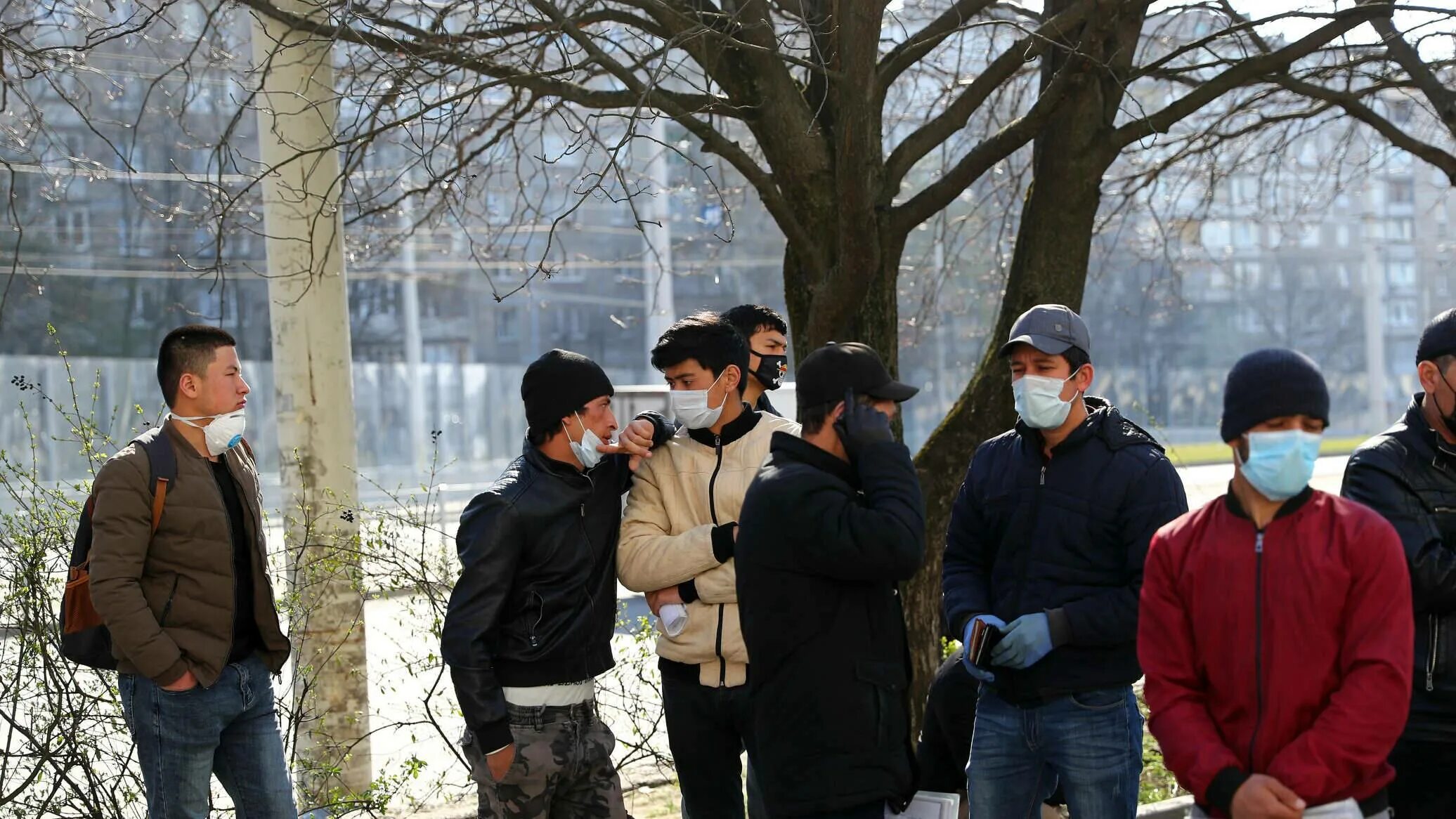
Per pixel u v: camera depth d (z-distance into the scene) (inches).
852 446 122.5
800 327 222.8
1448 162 258.7
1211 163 335.6
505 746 135.1
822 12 216.5
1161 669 110.4
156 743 148.6
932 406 1181.1
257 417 904.9
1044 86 229.5
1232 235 1274.6
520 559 139.2
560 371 139.3
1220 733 107.7
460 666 134.2
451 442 967.0
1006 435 147.8
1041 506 138.3
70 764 178.4
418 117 213.3
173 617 147.1
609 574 146.1
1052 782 143.9
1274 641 103.3
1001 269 368.5
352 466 226.5
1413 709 132.6
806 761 119.0
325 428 223.3
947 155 360.5
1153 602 111.7
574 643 141.3
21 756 177.6
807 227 212.5
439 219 314.3
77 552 148.3
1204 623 107.4
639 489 149.0
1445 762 132.2
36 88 345.1
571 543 140.8
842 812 118.3
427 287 1234.0
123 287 989.2
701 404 143.6
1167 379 1461.6
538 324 1293.1
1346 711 99.0
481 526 137.1
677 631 141.6
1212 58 332.8
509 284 1222.9
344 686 212.5
